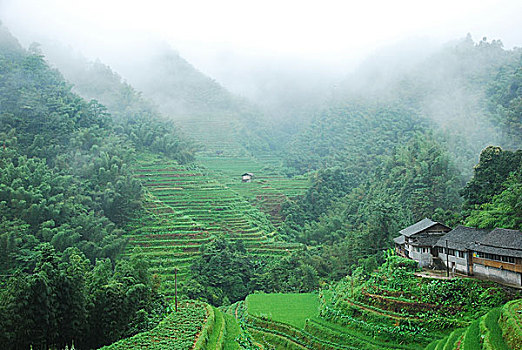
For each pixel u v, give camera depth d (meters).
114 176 81.62
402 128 137.00
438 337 34.41
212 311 41.81
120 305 36.22
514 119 98.56
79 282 33.28
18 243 57.81
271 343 43.69
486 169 57.56
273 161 154.12
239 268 69.56
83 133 91.88
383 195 87.38
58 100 99.62
